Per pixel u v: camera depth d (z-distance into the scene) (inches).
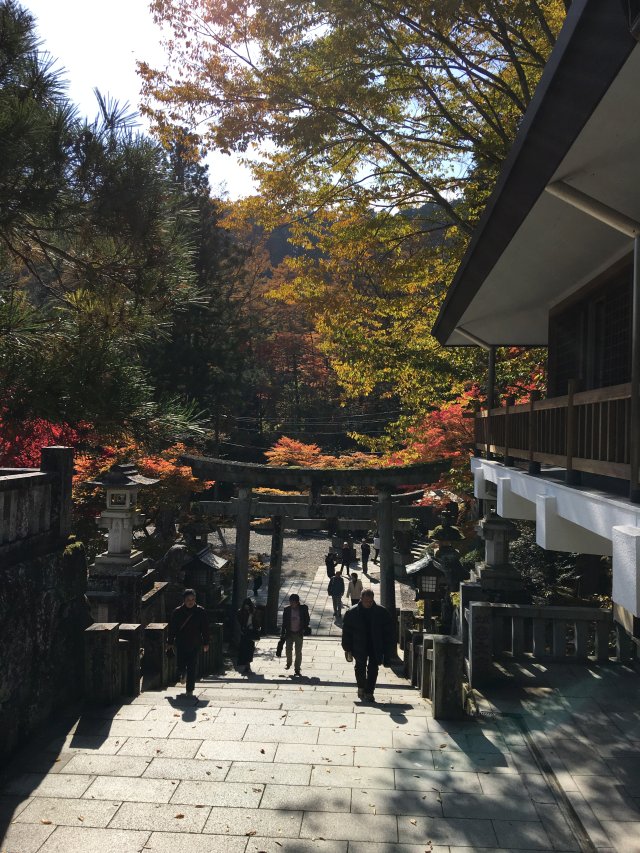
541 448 292.5
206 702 294.2
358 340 661.9
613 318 330.6
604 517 194.7
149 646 362.9
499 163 497.4
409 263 578.9
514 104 535.2
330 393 1820.9
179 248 259.1
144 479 421.7
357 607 328.2
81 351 238.8
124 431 254.5
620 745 238.7
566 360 402.9
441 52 516.4
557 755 230.1
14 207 221.6
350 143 554.9
